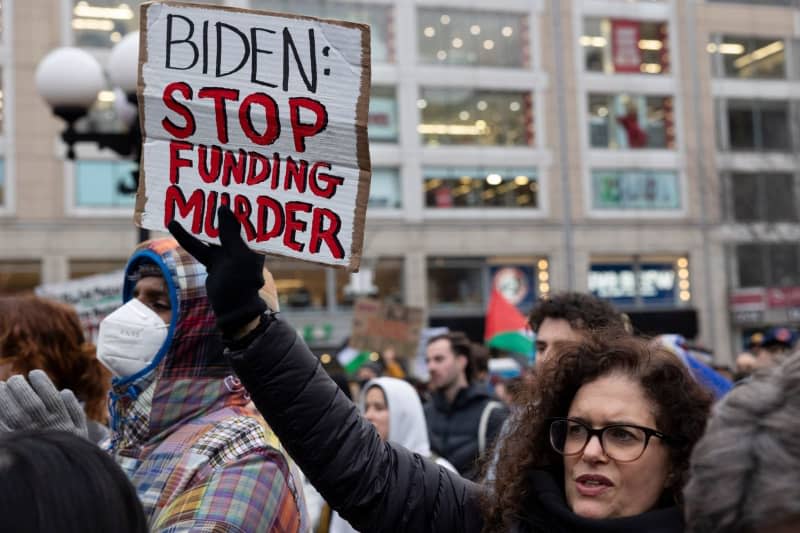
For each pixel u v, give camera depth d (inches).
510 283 1063.6
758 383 54.3
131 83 277.6
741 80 1152.2
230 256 81.8
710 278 1115.9
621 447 80.7
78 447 51.3
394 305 414.0
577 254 1072.8
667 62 1128.2
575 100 1084.5
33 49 916.6
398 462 91.2
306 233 89.7
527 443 87.1
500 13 1067.9
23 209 910.4
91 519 48.4
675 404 81.5
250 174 90.0
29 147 914.1
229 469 92.1
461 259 1053.2
